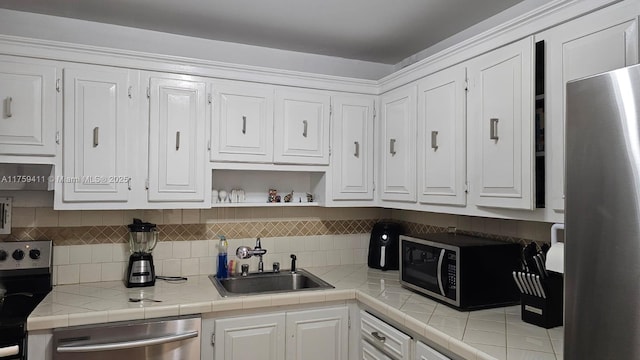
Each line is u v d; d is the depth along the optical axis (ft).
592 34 4.84
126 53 7.39
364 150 9.17
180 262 8.73
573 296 3.45
